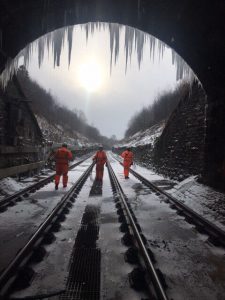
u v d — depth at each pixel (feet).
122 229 20.39
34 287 12.41
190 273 14.30
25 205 28.19
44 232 18.21
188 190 35.42
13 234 19.43
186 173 45.24
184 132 47.39
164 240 19.06
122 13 27.63
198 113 41.78
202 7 24.54
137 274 13.01
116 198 32.04
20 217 23.70
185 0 24.43
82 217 24.02
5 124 46.26
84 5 26.05
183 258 16.12
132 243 17.24
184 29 28.07
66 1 25.30
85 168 77.87
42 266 14.46
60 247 17.03
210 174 33.22
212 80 31.86
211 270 14.71
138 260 14.87
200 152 40.37
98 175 47.60
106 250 16.71
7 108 46.75
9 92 47.11
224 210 24.91
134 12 27.37
